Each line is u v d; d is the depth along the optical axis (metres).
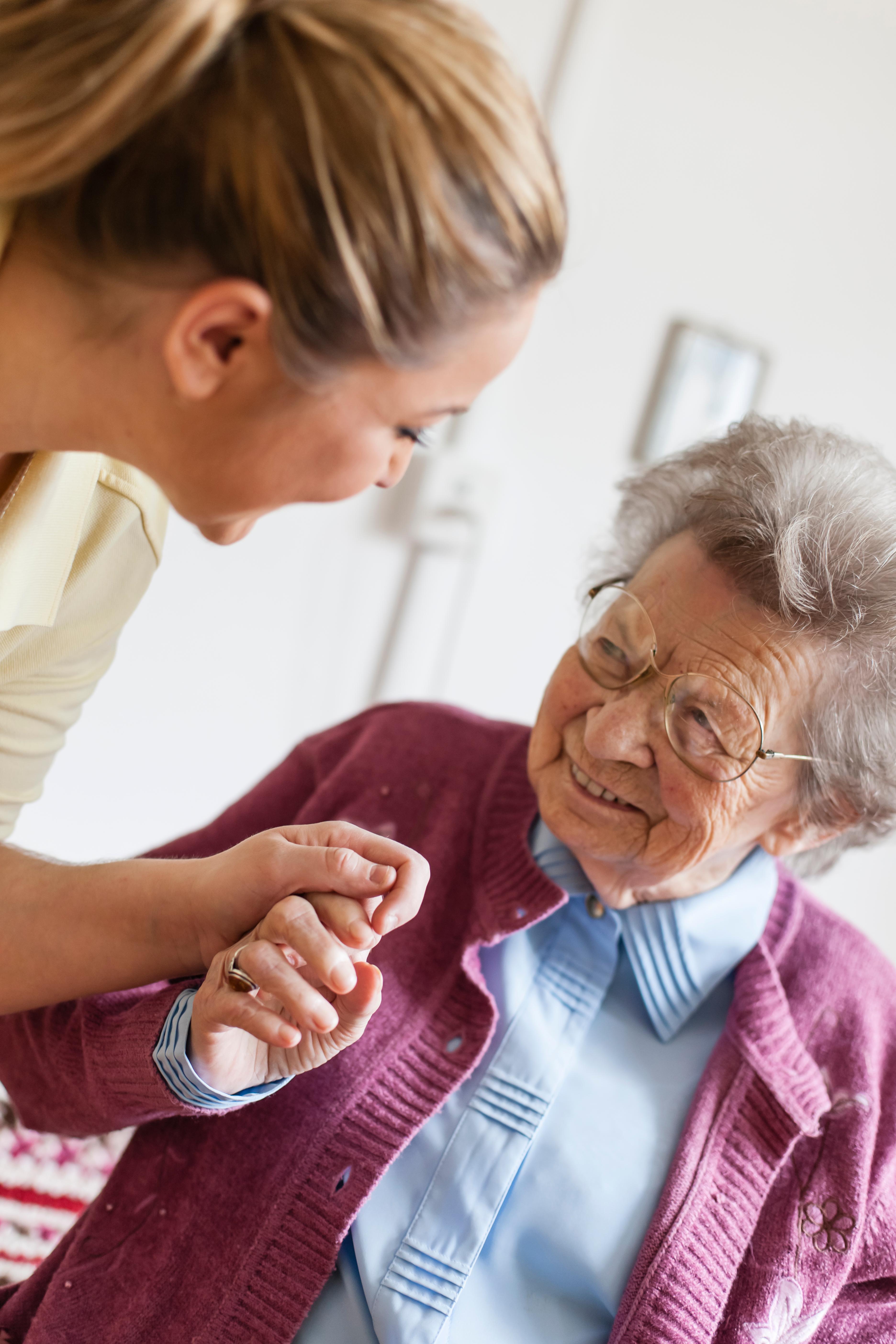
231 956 0.76
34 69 0.52
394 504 2.04
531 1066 0.97
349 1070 0.94
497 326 0.59
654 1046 1.01
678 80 1.97
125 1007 0.93
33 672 0.87
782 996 1.00
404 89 0.53
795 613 0.88
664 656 0.92
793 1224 0.92
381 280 0.54
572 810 0.96
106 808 2.08
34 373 0.61
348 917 0.75
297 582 2.04
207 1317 0.88
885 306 2.16
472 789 1.09
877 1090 0.98
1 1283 1.30
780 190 2.06
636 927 1.01
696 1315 0.87
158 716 2.05
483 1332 0.90
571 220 1.99
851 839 1.04
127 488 0.84
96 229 0.55
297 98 0.52
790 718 0.90
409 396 0.59
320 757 1.15
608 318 2.05
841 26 2.00
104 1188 0.96
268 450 0.60
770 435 1.00
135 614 1.98
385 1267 0.90
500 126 0.55
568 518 2.13
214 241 0.53
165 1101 0.83
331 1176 0.91
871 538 0.89
